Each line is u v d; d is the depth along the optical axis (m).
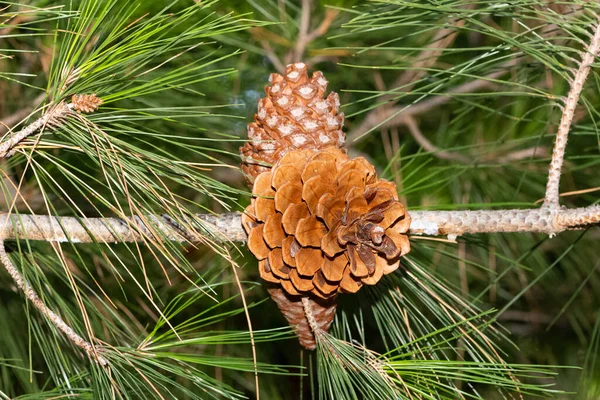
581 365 1.32
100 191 0.90
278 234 0.69
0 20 0.84
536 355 1.33
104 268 0.96
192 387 0.97
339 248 0.69
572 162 0.98
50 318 0.69
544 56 0.72
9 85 0.93
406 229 0.70
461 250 1.00
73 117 0.68
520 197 1.00
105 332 0.85
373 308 0.77
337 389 0.70
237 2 0.94
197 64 0.91
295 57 1.00
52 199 0.95
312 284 0.70
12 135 0.68
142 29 0.69
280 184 0.69
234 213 0.73
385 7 0.77
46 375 0.97
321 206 0.68
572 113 0.72
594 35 0.72
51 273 0.89
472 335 0.77
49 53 0.89
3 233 0.71
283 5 0.99
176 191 0.96
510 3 0.72
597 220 0.71
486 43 0.99
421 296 0.77
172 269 1.00
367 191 0.69
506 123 1.01
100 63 0.69
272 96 0.73
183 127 0.89
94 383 0.69
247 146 0.74
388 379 0.70
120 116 0.69
